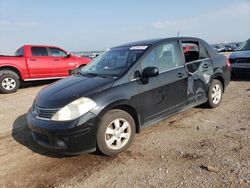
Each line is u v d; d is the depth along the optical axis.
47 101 3.87
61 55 11.65
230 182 3.04
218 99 6.07
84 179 3.38
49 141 3.72
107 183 3.24
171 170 3.41
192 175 3.25
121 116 3.95
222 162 3.51
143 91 4.24
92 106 3.65
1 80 9.91
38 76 10.94
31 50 10.81
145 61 4.43
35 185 3.34
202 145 4.09
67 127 3.52
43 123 3.68
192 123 5.12
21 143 4.70
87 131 3.60
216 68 5.85
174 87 4.79
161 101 4.57
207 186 3.00
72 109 3.60
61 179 3.42
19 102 8.18
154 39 5.09
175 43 5.11
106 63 4.82
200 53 5.66
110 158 3.88
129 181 3.24
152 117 4.46
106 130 3.79
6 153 4.31
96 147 3.81
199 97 5.46
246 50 9.60
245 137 4.27
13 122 5.98
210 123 5.07
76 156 4.01
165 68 4.72
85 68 5.24
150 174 3.36
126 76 4.13
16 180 3.48
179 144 4.20
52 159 3.99
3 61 9.99
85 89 3.86
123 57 4.68
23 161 3.99
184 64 5.09
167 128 4.93
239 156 3.64
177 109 4.93
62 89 4.11
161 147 4.13
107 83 3.97
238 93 7.53
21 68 10.39
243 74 9.42
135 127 4.23
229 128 4.74
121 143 4.00
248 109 5.82
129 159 3.81
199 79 5.38
